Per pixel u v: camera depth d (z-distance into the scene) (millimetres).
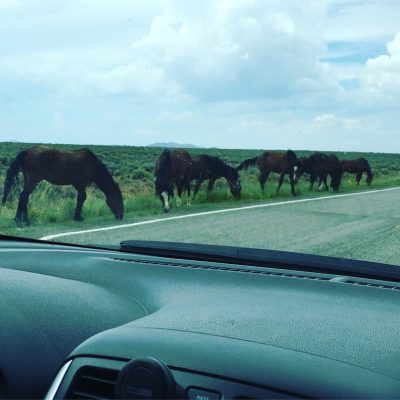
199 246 2967
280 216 11727
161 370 1428
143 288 2518
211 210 13094
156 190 13211
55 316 2139
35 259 3037
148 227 10359
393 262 6707
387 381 1526
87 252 3215
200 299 2285
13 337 2010
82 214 11984
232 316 1997
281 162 16719
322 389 1459
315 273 2666
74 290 2418
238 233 9461
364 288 2398
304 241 8547
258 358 1581
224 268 2785
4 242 3627
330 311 2086
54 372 1967
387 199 14969
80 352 1691
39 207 11578
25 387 1938
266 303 2197
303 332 1822
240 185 15258
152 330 1795
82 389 1646
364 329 1885
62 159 11734
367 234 8961
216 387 1499
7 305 2178
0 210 11375
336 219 11055
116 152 32094
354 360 1622
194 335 1749
